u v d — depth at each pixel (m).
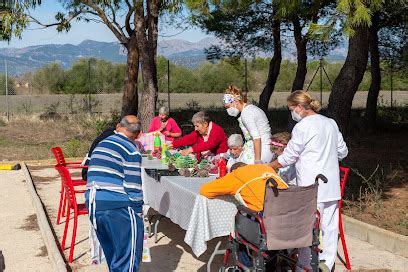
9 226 8.05
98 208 4.81
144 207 7.10
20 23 16.31
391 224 7.81
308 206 4.68
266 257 4.91
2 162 13.79
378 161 13.35
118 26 16.97
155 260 6.42
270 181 4.55
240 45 22.19
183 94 43.00
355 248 6.99
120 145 4.93
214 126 7.61
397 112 23.66
